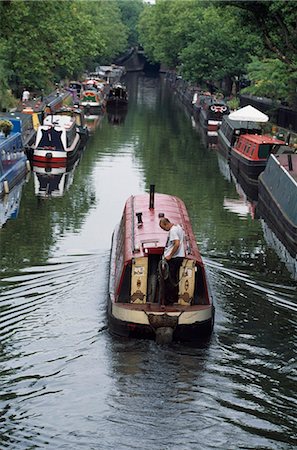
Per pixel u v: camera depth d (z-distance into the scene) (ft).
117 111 238.89
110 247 74.02
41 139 127.65
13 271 65.98
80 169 126.11
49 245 75.20
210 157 146.92
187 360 50.42
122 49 470.80
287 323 57.21
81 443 40.70
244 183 118.11
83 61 298.56
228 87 262.88
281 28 121.60
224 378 48.37
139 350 51.44
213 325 55.06
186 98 267.18
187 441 41.09
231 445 40.88
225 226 88.99
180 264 53.57
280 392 46.83
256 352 52.16
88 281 63.72
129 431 42.01
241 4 121.49
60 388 46.39
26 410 43.83
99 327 54.60
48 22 186.29
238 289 64.13
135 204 66.74
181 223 62.08
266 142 116.67
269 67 165.48
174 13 347.36
